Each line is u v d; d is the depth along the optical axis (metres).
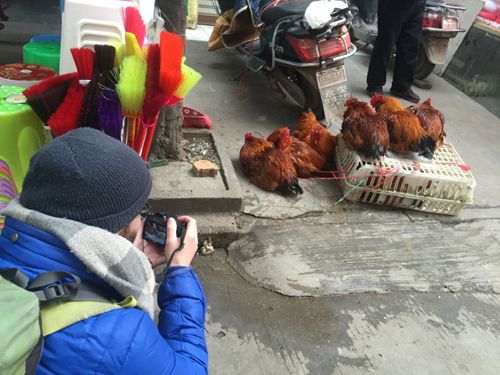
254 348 2.20
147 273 1.05
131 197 0.99
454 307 2.62
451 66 6.51
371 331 2.39
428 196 3.29
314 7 3.69
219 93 4.75
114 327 0.91
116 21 2.29
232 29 4.66
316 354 2.22
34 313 0.83
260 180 3.22
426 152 3.33
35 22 5.23
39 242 0.92
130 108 1.79
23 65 2.49
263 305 2.45
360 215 3.24
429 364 2.25
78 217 0.94
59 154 0.94
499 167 4.21
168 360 1.00
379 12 4.86
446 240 3.14
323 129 3.67
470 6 6.18
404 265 2.87
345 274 2.73
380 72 5.14
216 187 2.94
